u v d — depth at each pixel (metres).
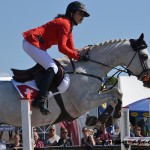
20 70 10.97
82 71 11.05
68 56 10.76
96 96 10.92
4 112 10.77
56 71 10.77
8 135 19.88
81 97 10.90
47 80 10.63
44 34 10.83
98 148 11.82
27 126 9.62
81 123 18.95
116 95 11.01
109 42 11.34
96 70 11.18
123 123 10.97
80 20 11.12
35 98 10.73
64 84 10.84
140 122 23.53
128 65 11.25
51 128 16.50
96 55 11.26
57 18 10.86
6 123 10.96
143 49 11.18
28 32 10.94
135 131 17.53
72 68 11.09
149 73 11.15
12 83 10.97
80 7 10.98
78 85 10.96
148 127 23.36
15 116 10.77
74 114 11.18
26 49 10.89
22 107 9.66
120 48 11.26
